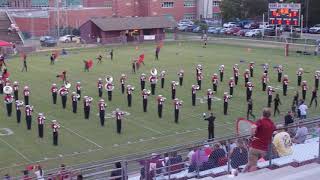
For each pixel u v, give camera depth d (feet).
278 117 101.91
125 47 224.94
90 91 126.21
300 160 42.83
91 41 244.22
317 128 54.13
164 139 88.12
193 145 47.03
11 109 104.53
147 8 311.47
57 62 177.99
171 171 48.65
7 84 118.83
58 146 84.48
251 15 311.27
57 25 256.93
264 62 173.06
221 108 109.91
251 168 40.63
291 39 226.38
